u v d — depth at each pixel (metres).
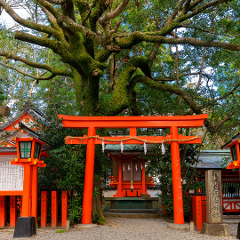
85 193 9.22
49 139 10.11
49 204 9.77
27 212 7.75
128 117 9.68
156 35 10.62
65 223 9.01
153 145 12.02
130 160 17.17
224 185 13.45
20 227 7.50
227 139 17.62
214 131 12.01
